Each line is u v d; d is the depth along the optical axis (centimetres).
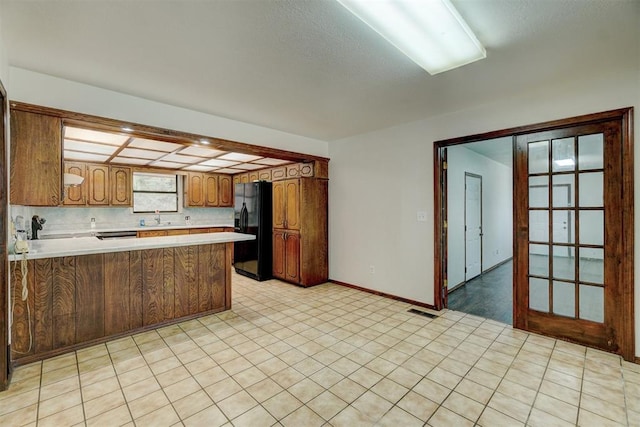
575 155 265
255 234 510
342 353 252
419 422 171
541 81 257
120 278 287
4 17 169
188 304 330
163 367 231
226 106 319
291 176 527
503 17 169
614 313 247
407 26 170
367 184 431
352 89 273
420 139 369
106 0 155
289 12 165
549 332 281
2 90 189
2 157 199
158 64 227
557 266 276
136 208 599
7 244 203
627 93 237
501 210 658
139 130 294
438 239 354
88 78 251
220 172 655
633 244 235
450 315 340
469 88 272
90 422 171
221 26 179
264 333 294
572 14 167
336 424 170
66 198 488
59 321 254
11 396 195
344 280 467
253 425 169
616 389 200
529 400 190
